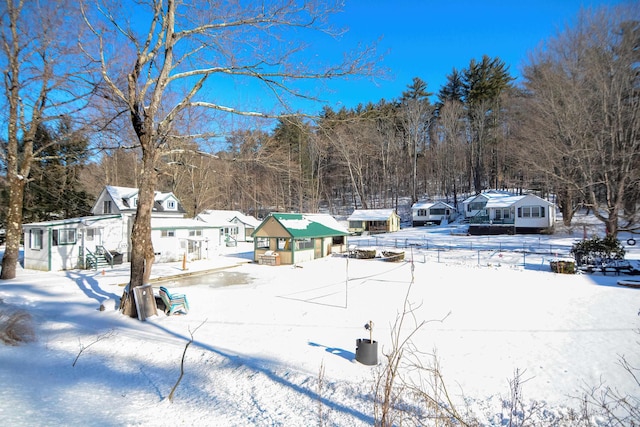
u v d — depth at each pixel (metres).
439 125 75.38
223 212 49.41
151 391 6.13
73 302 13.55
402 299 14.55
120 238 27.27
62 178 33.09
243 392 6.15
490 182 70.94
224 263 27.28
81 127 17.55
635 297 14.66
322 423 4.99
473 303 13.76
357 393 5.92
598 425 5.14
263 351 8.18
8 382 5.50
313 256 29.39
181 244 29.41
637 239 33.69
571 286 17.34
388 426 4.21
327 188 74.44
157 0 11.06
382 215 55.72
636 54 26.80
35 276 20.56
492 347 8.71
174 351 8.05
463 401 5.83
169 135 11.78
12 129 19.08
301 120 11.30
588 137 28.77
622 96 27.41
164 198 38.12
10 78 18.30
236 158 12.36
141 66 11.39
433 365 7.48
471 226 46.28
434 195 77.19
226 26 10.77
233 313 12.07
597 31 27.95
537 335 9.69
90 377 6.60
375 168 76.00
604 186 29.45
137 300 11.04
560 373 7.17
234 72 10.95
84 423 4.49
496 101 63.44
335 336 9.55
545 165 31.61
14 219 19.70
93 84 13.21
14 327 8.45
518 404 5.77
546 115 30.97
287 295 15.41
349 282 18.80
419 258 28.92
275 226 27.50
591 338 9.41
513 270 22.56
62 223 23.89
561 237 37.84
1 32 16.56
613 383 6.72
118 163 44.34
